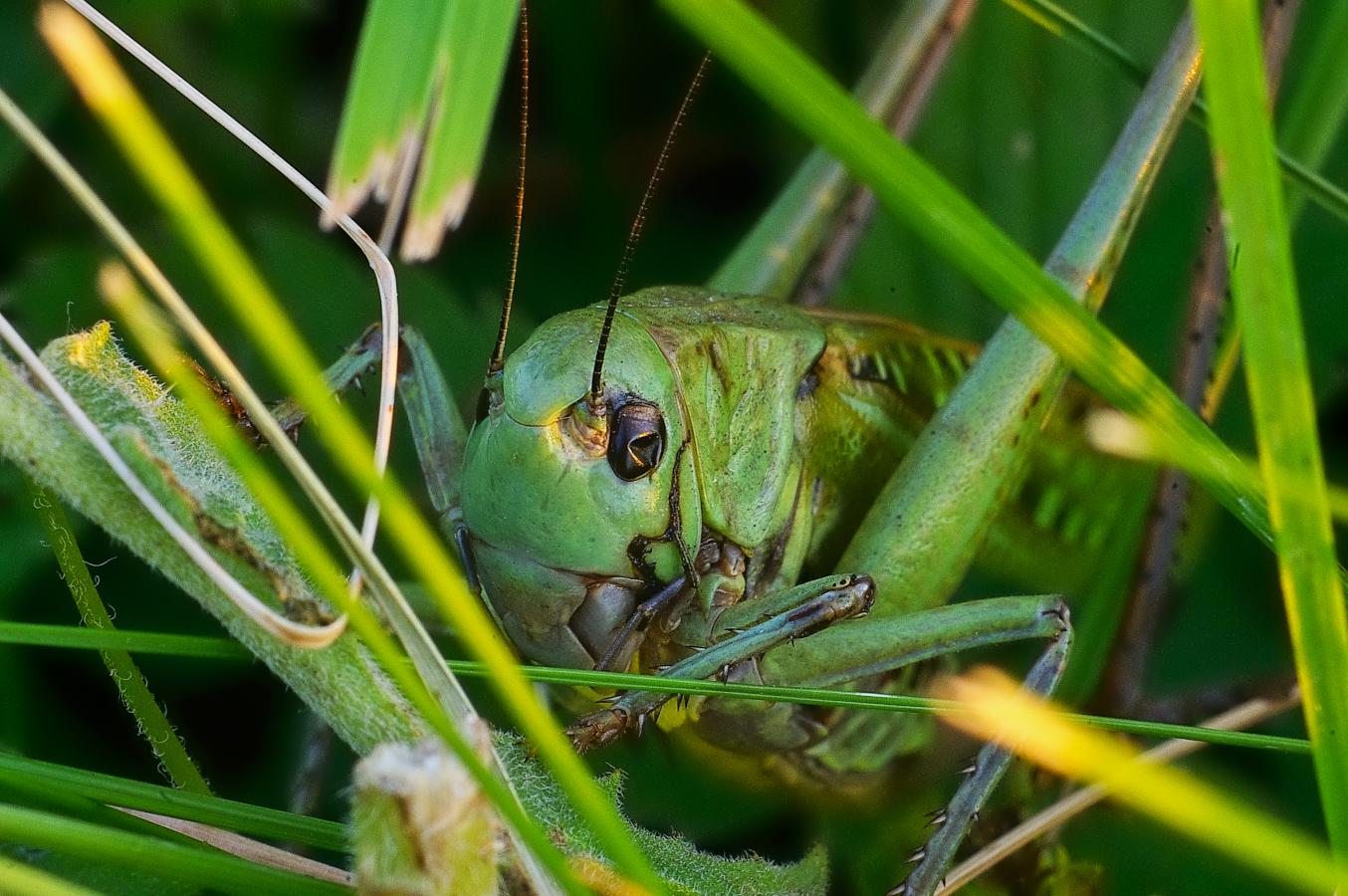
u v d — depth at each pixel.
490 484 0.13
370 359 0.13
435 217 0.11
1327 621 0.11
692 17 0.09
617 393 0.13
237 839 0.12
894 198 0.10
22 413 0.11
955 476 0.13
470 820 0.11
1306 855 0.11
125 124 0.09
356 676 0.11
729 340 0.13
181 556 0.11
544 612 0.13
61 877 0.12
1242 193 0.11
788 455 0.13
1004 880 0.13
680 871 0.12
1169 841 0.13
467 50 0.11
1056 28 0.13
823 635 0.13
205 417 0.10
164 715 0.12
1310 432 0.11
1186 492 0.13
